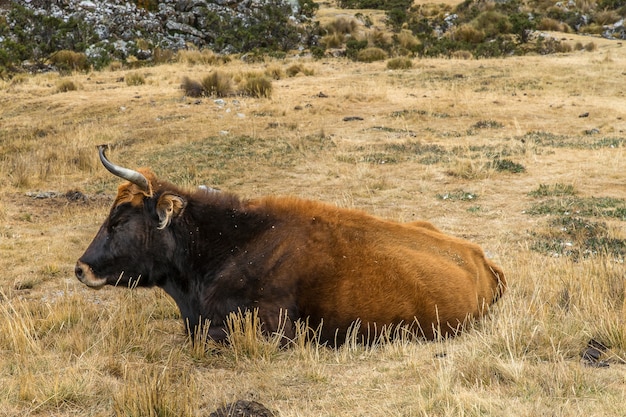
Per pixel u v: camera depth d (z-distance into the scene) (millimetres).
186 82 27172
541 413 5074
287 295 6805
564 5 57219
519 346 6465
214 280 6988
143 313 8109
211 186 16109
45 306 8625
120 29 45688
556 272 9289
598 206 13641
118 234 7102
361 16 53875
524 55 39625
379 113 23703
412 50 40969
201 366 6648
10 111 26516
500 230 12375
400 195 14875
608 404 5191
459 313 6977
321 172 16906
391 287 6762
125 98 26641
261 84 26672
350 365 6457
